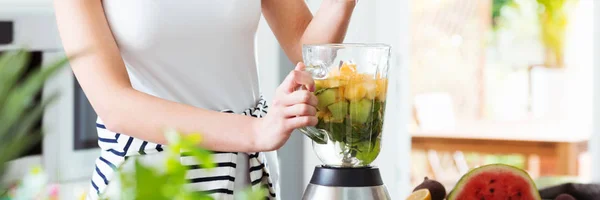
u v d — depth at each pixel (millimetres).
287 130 1090
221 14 1380
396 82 3604
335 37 1467
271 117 1103
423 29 5020
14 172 487
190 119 1153
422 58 5031
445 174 5098
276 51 3340
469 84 5035
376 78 1105
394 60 3596
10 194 482
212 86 1412
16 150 479
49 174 548
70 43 1238
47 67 486
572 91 4910
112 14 1340
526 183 1246
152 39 1342
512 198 1241
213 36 1385
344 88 1087
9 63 481
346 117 1095
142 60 1365
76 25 1238
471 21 5008
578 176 4891
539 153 4984
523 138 4996
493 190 1234
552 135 4953
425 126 5098
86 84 1217
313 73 1096
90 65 1214
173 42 1357
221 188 1297
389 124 3643
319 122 1098
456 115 5082
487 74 5047
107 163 1362
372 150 1123
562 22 4891
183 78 1390
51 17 2498
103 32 1256
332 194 1080
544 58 4973
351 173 1088
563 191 1414
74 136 2549
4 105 473
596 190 1379
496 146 5043
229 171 1311
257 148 1127
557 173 4953
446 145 5086
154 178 420
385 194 1112
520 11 4988
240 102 1447
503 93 5047
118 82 1213
